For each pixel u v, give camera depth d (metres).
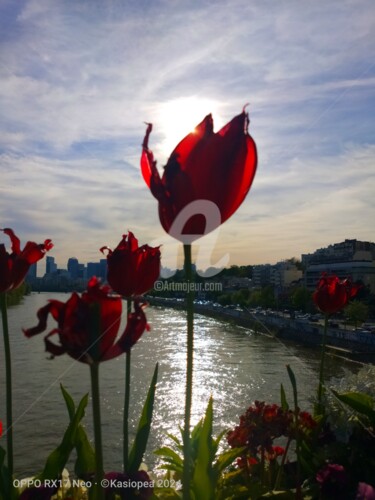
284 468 2.67
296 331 48.59
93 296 1.33
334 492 2.09
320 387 2.84
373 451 2.47
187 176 1.30
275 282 104.31
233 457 2.09
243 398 23.86
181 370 30.44
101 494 1.39
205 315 67.94
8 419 1.92
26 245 1.98
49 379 23.02
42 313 1.33
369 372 2.85
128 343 1.38
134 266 1.65
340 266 95.31
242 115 1.35
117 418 17.53
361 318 60.09
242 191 1.34
